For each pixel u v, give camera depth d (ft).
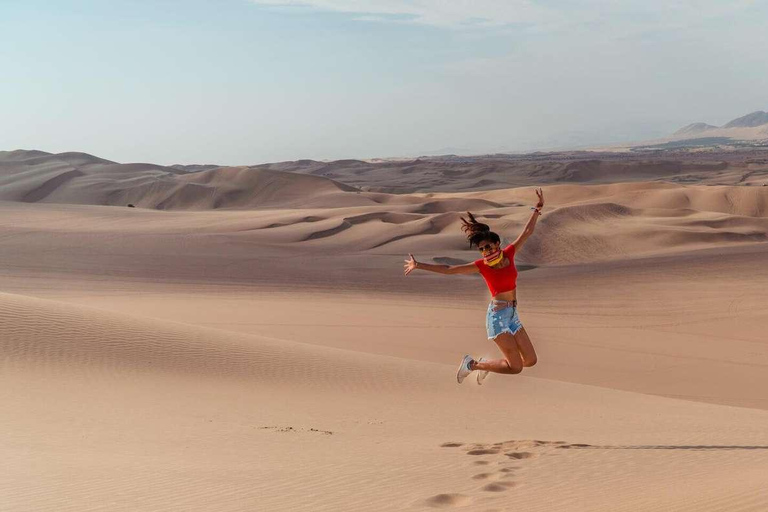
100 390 51.55
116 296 158.61
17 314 70.23
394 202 521.65
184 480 24.79
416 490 22.97
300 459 29.78
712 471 25.70
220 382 60.18
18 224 315.37
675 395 89.66
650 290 189.78
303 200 549.54
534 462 27.61
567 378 98.02
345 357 77.92
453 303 168.86
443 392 64.03
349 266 232.53
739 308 163.43
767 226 321.73
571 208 333.42
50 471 26.37
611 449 30.99
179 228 315.78
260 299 161.48
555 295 185.37
